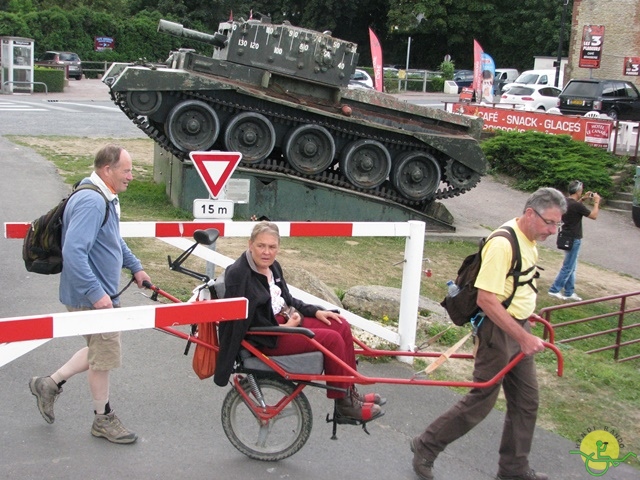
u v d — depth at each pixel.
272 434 5.28
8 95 31.11
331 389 4.55
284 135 14.31
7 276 8.26
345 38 63.34
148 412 5.43
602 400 6.81
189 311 4.17
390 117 14.86
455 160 15.16
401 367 6.76
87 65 48.22
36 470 4.57
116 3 63.12
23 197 12.66
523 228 4.63
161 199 14.48
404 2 56.91
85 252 4.43
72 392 5.62
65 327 4.00
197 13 57.78
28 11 53.56
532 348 4.45
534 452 5.54
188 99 13.36
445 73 49.78
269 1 60.25
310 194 14.19
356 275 11.13
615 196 20.52
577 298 13.27
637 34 31.75
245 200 8.81
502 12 58.66
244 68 13.78
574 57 33.28
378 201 14.70
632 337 12.26
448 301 4.84
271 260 4.50
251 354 4.56
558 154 21.19
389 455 5.15
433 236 14.85
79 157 17.14
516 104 30.84
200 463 4.81
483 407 4.72
